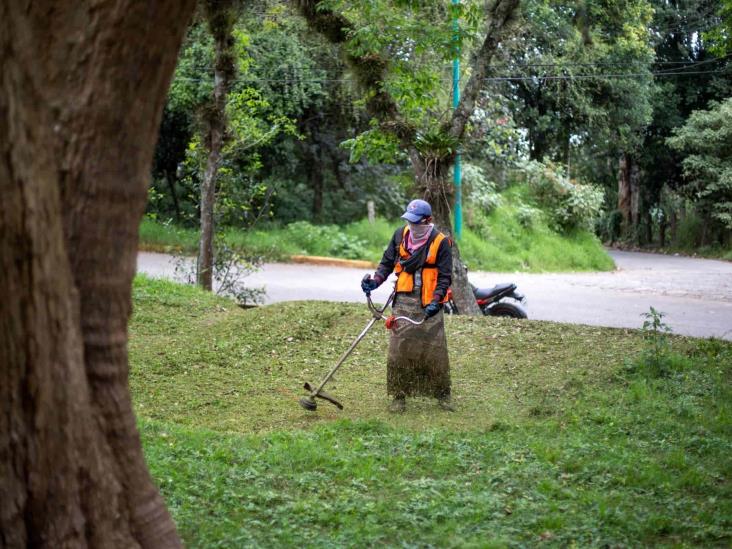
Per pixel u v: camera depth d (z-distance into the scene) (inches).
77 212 133.6
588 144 1423.5
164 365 385.4
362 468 238.1
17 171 112.7
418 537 187.5
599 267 1161.4
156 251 986.7
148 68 136.0
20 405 118.0
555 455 253.4
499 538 183.2
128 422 140.4
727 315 654.5
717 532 189.9
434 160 540.4
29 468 119.6
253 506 202.5
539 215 1186.0
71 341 122.5
